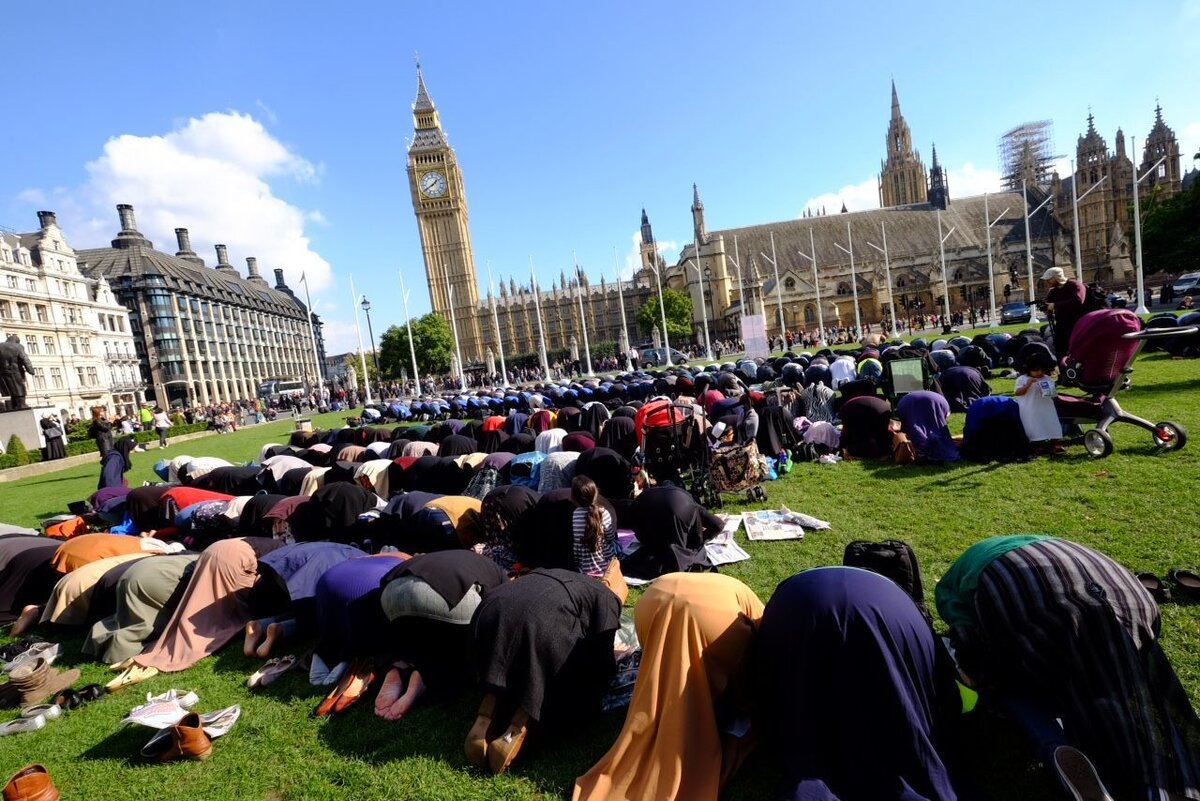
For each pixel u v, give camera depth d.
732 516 8.98
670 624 4.18
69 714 5.81
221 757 4.88
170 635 6.82
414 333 104.56
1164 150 91.88
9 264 73.75
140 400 99.06
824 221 108.06
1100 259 93.31
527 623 4.40
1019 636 3.71
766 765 4.05
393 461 11.39
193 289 119.56
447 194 138.50
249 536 9.09
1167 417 10.75
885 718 3.46
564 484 9.63
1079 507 7.40
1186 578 5.25
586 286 163.50
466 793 4.13
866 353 19.42
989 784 3.73
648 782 3.82
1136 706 3.33
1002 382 17.31
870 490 9.50
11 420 29.81
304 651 6.50
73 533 11.30
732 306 103.19
